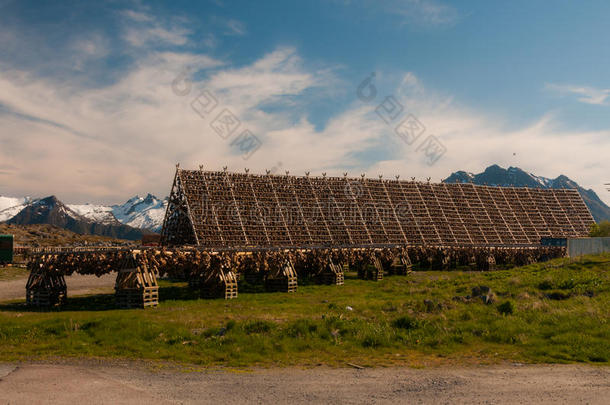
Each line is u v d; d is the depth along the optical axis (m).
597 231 99.19
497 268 76.75
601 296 26.73
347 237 71.94
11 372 13.60
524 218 98.38
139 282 33.56
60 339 19.30
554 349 17.11
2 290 46.38
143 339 19.25
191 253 39.12
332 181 79.62
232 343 18.50
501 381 13.05
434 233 83.25
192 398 11.21
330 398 11.40
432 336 19.47
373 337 18.88
